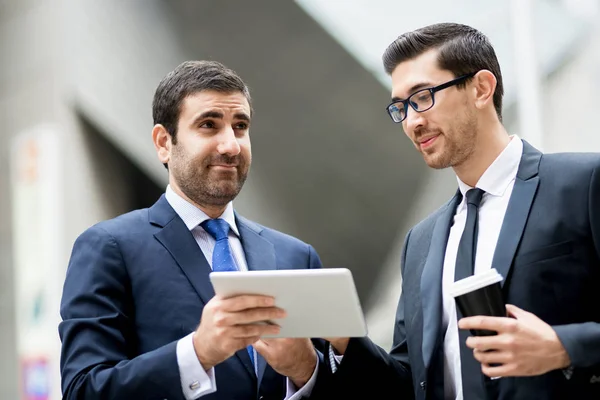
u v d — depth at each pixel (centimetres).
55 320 578
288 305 156
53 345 576
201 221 207
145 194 595
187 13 538
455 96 184
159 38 554
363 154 507
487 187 186
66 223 581
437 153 186
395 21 474
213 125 203
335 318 158
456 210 199
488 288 151
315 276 147
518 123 418
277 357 182
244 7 514
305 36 505
